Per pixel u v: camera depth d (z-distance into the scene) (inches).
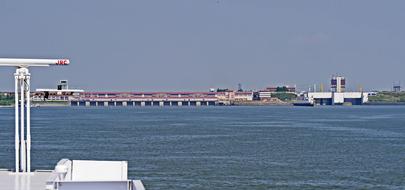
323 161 3385.8
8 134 5693.9
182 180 2516.0
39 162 3139.8
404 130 6574.8
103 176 931.3
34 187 846.5
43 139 4840.1
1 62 991.6
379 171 2952.8
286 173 2817.4
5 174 970.1
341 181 2600.9
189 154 3681.1
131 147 4158.5
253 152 3873.0
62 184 730.2
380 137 5447.8
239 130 6427.2
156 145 4357.8
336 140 5044.3
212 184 2425.0
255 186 2402.8
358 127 7185.0
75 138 4985.2
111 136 5270.7
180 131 6156.5
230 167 3006.9
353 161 3412.9
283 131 6294.3
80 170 925.2
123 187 740.0
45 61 1013.2
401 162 3371.1
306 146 4409.5
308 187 2417.6
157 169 2878.9
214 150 3991.1
